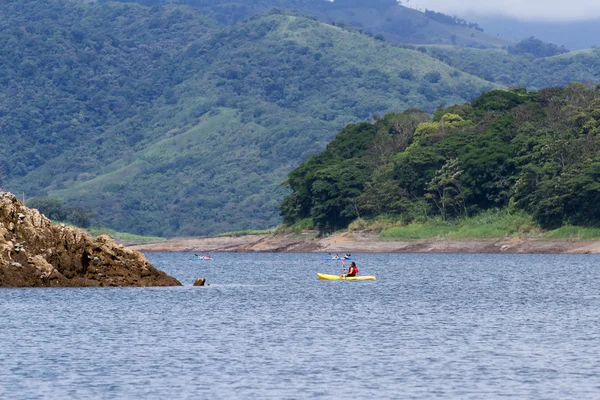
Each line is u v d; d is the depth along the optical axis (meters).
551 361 98.19
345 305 153.75
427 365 96.12
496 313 141.62
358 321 131.00
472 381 88.75
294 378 89.94
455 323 128.75
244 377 90.31
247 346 107.56
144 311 140.88
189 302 155.25
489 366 95.69
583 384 87.50
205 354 102.12
